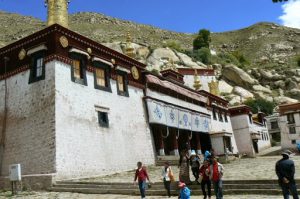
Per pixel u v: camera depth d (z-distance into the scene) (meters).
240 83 69.75
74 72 22.44
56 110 20.22
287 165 10.54
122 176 21.66
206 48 79.81
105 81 25.05
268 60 101.31
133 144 26.11
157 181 17.81
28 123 21.27
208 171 12.72
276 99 67.62
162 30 123.06
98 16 117.19
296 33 126.62
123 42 63.12
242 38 131.38
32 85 21.70
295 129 48.28
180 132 35.81
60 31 21.62
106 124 23.91
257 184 14.62
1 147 22.16
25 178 19.48
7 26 97.56
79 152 21.03
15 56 23.19
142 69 29.72
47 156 19.80
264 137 57.66
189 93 36.97
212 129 41.53
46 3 26.19
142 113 28.33
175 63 63.81
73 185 18.30
